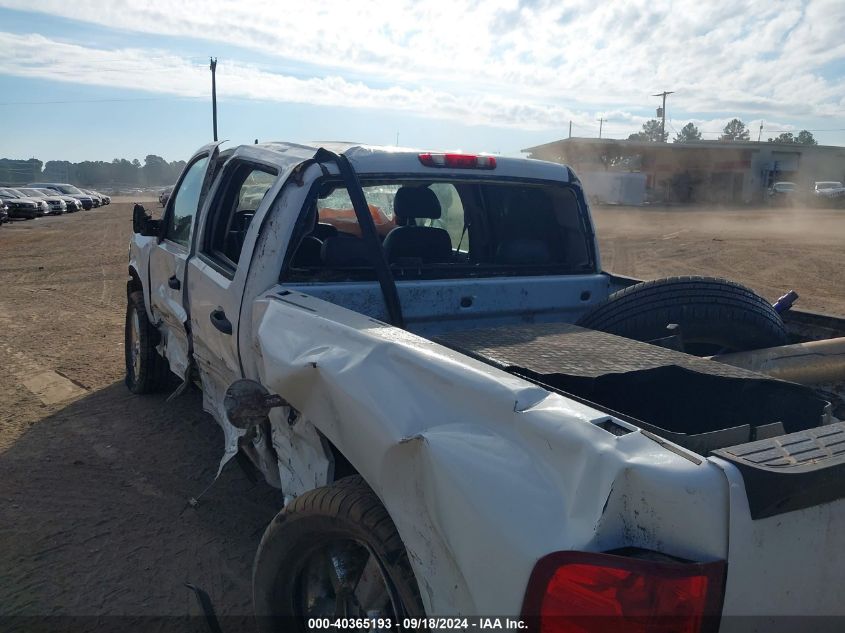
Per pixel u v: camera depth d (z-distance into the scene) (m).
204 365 4.18
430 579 1.94
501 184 4.07
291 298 3.04
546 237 4.56
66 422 5.70
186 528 4.12
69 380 6.88
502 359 2.48
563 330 3.04
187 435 5.44
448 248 4.26
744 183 56.12
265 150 3.96
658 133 104.62
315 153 3.53
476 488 1.78
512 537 1.68
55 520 4.17
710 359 2.82
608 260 18.17
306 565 2.66
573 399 2.04
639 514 1.59
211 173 4.34
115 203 63.25
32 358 7.74
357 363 2.31
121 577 3.63
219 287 3.64
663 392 2.52
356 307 3.39
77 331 9.18
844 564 1.72
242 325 3.35
